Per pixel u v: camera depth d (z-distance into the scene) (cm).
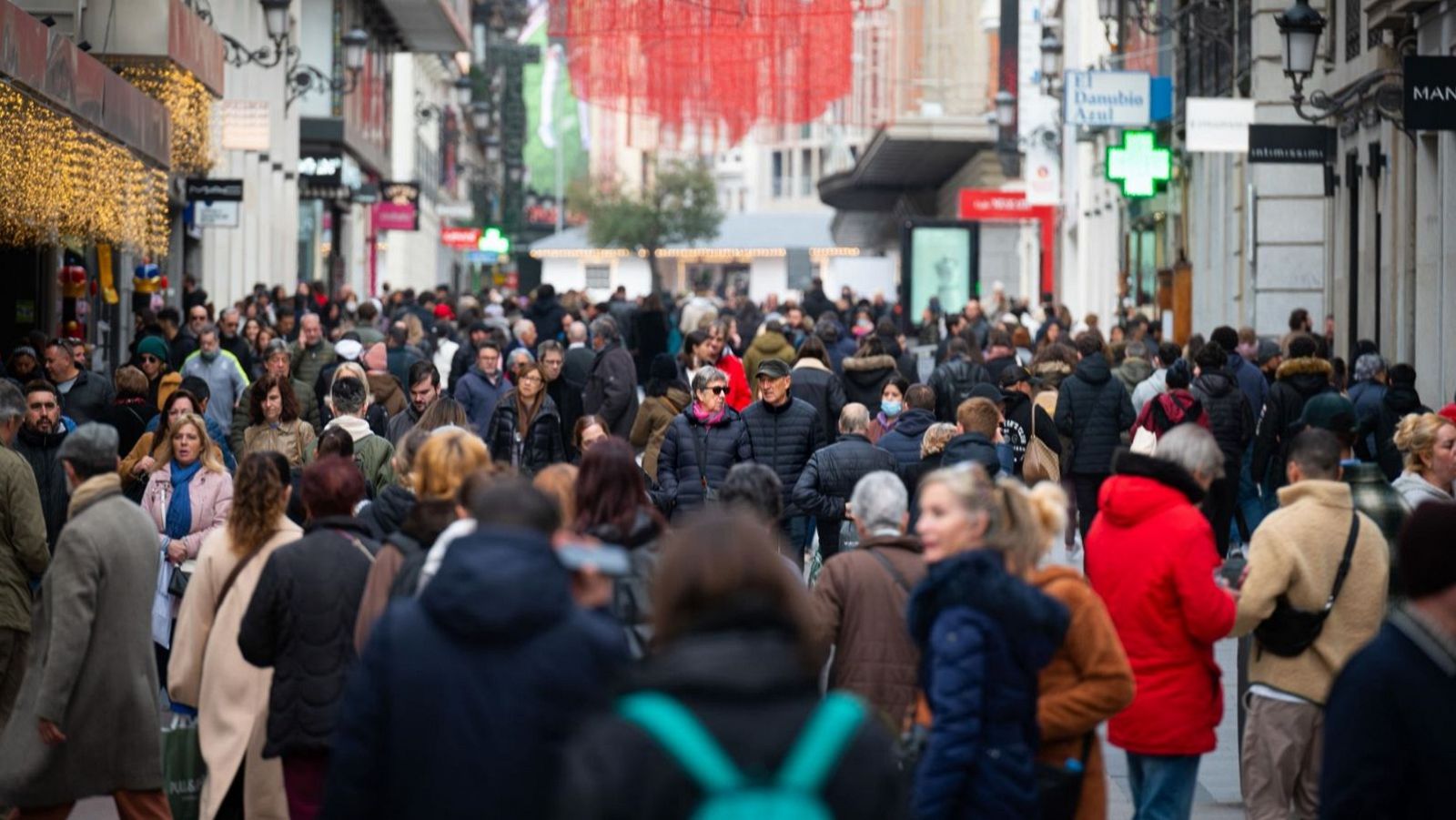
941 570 1595
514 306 9494
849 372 4666
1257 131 6331
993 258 16412
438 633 1379
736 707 1020
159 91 6084
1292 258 7894
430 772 1366
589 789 1000
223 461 3306
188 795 2262
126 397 3822
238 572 2202
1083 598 1719
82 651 2191
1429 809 1420
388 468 3247
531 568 1373
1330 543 2095
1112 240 12038
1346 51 6712
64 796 2217
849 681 2019
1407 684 1420
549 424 3994
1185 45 9700
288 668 1994
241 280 9862
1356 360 4566
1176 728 1980
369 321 6334
